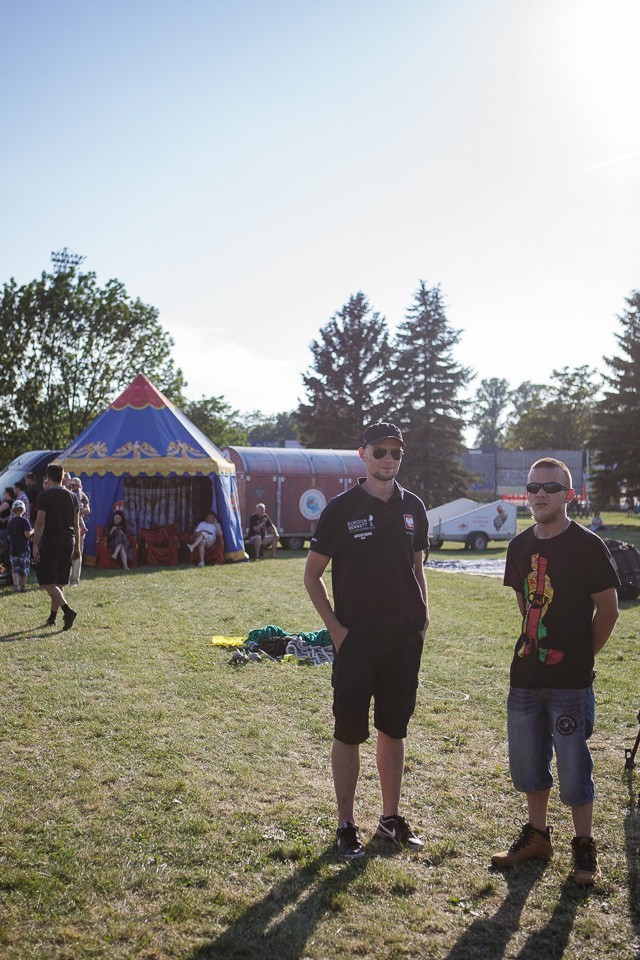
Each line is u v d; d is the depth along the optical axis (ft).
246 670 25.09
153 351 136.56
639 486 159.43
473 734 19.17
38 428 131.13
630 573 44.78
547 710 12.80
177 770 16.42
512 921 11.15
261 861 12.66
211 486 62.80
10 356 128.36
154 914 11.12
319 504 84.17
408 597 13.56
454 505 92.68
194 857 12.70
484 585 50.26
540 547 12.86
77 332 130.41
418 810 14.82
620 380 160.76
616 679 24.85
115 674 24.20
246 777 16.07
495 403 530.27
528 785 12.75
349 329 198.90
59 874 12.07
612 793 15.60
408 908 11.42
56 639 29.25
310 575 13.74
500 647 29.76
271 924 10.94
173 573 52.60
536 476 12.82
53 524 31.14
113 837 13.34
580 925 11.05
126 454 60.44
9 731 18.67
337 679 13.44
